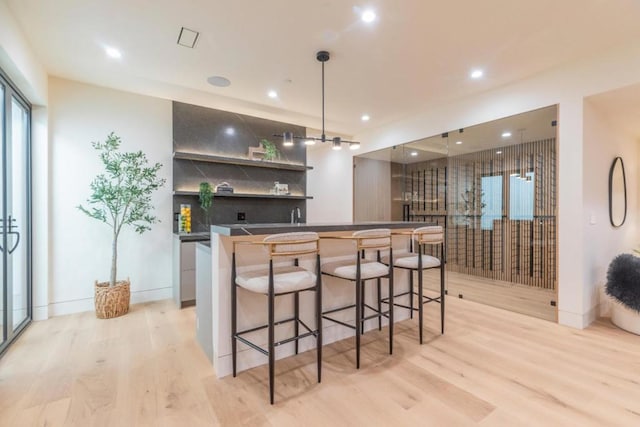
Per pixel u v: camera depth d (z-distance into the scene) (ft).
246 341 6.90
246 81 11.51
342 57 9.73
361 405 6.03
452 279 14.79
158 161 13.12
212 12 7.52
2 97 8.36
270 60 9.93
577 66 9.80
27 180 10.30
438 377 7.05
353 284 9.41
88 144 11.69
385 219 17.57
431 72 10.70
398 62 10.02
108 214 12.09
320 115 15.42
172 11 7.49
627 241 12.58
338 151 20.31
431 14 7.55
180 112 13.55
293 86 11.96
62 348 8.49
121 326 10.13
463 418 5.63
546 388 6.60
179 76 11.14
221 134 14.51
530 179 11.98
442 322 9.59
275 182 16.08
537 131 11.59
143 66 10.36
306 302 8.43
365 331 9.71
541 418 5.64
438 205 15.34
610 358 7.93
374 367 7.49
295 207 16.60
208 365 7.60
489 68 10.43
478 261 13.91
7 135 8.54
